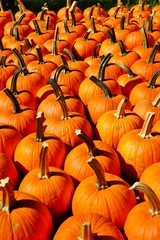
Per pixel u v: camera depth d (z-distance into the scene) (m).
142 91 2.96
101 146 2.38
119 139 2.57
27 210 1.96
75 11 5.22
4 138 2.51
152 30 4.18
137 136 2.43
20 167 2.45
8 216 1.93
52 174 2.22
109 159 2.32
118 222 2.05
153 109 2.73
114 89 2.99
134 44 3.97
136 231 1.92
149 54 3.62
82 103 2.93
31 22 4.79
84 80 3.13
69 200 2.22
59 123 2.59
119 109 2.60
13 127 2.61
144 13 5.08
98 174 2.06
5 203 1.94
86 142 2.29
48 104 2.80
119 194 2.08
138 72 3.30
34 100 3.00
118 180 2.14
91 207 2.06
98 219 1.92
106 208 2.05
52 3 6.98
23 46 3.65
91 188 2.10
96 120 2.83
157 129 2.56
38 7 6.85
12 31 4.32
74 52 3.99
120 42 3.47
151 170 2.21
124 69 3.22
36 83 3.16
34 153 2.40
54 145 2.42
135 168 2.41
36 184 2.17
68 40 4.14
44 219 1.99
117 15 4.99
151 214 1.93
